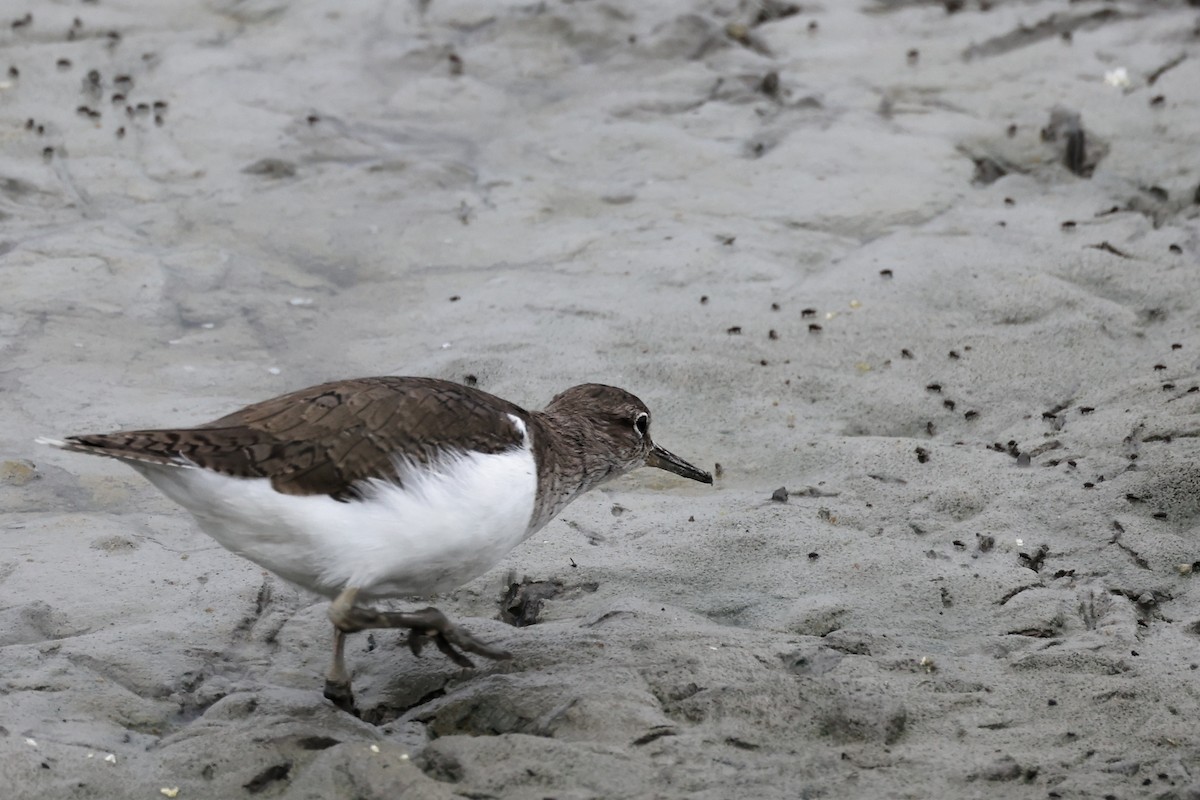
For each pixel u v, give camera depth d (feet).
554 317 45.19
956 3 69.62
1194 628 29.53
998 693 27.22
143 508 35.22
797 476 37.09
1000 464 36.63
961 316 44.75
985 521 34.06
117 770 24.77
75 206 50.90
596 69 63.52
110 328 44.01
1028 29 65.87
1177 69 62.23
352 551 25.66
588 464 30.76
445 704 27.25
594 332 44.16
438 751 25.17
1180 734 25.66
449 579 27.43
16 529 33.53
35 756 24.63
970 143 57.16
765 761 25.22
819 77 62.64
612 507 35.53
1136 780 24.53
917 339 43.57
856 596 31.27
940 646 29.48
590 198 53.31
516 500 27.09
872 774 24.84
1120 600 30.50
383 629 28.89
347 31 65.31
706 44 65.16
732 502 35.42
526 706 26.84
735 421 39.81
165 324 44.55
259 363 42.73
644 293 46.73
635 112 59.67
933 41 65.62
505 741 25.30
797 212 51.88
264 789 24.59
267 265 48.49
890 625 30.17
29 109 56.49
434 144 57.21
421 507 25.82
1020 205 52.42
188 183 52.95
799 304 45.91
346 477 25.58
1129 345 43.04
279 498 25.29
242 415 26.43
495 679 27.61
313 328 44.98
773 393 41.01
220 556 32.86
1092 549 32.81
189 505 25.85
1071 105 59.41
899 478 36.40
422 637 27.53
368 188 53.52
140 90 58.95
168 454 24.80
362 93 60.54
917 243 49.42
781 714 26.45
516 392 40.78
